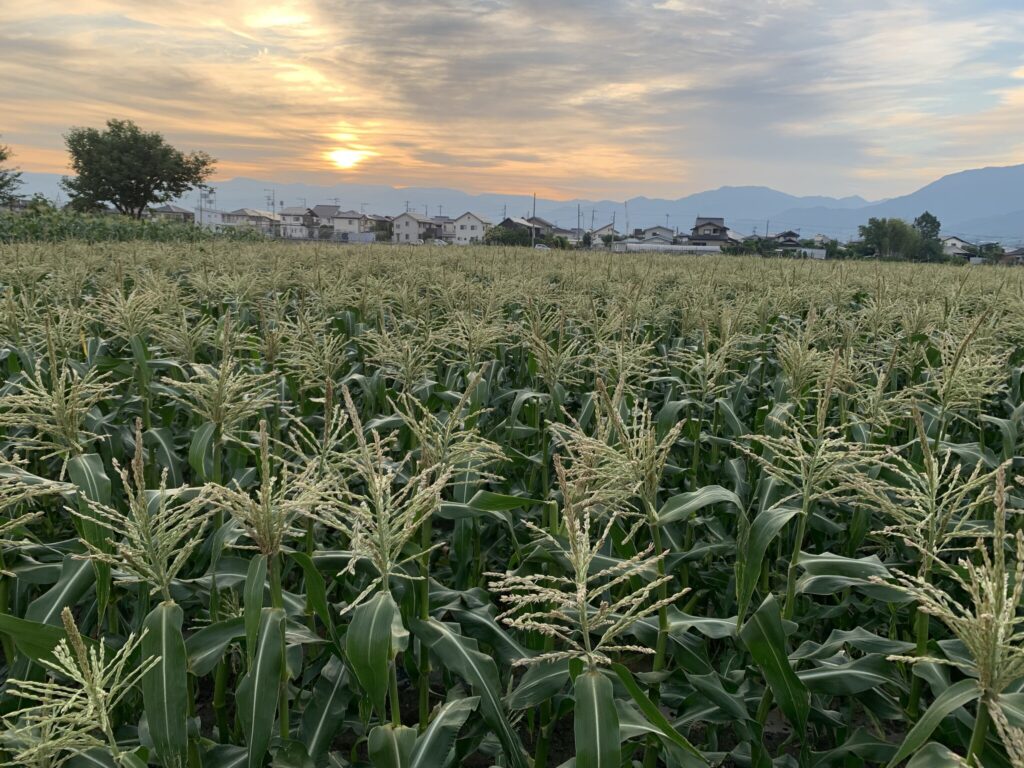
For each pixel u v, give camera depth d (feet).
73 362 19.22
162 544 8.03
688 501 10.41
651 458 9.67
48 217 101.91
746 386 23.90
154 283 31.60
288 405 18.47
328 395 10.68
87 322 25.73
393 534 8.59
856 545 13.62
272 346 18.72
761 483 13.98
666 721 7.84
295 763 9.31
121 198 268.00
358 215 536.42
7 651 10.88
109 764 8.27
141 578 8.15
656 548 10.19
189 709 10.39
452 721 9.00
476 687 9.32
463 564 13.74
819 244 309.22
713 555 15.28
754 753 10.46
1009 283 48.78
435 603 11.22
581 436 10.60
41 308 27.27
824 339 27.55
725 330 23.58
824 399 10.48
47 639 8.33
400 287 34.37
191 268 51.67
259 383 14.14
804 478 10.14
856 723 14.51
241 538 12.91
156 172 265.54
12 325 20.65
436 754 8.64
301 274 44.68
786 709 9.14
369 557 8.67
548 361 17.65
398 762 8.26
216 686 11.18
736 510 16.35
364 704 10.70
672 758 9.97
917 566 13.41
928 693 12.88
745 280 53.21
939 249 302.25
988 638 6.18
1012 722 6.57
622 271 60.75
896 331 31.40
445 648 9.73
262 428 7.88
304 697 12.64
